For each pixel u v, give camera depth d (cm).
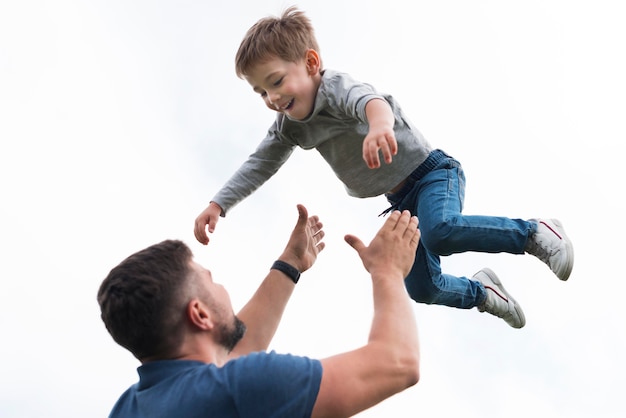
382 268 213
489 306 365
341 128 318
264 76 311
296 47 312
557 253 290
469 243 299
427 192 322
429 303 355
